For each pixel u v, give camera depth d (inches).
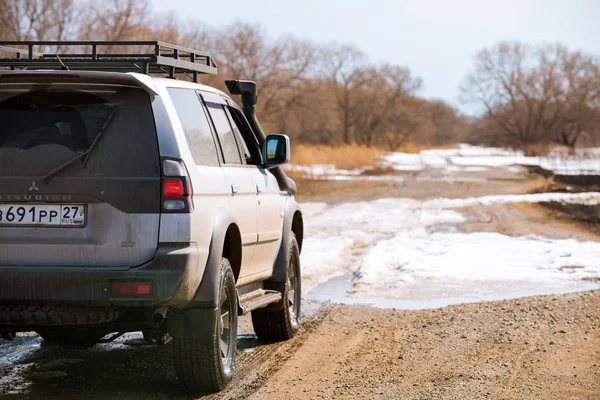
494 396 292.5
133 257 259.9
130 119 265.7
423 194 1604.3
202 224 273.6
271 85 3496.6
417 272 623.8
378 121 6397.6
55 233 260.4
